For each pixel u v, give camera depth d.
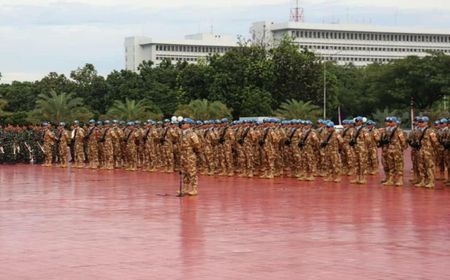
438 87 77.44
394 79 80.75
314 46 176.25
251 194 23.34
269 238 14.35
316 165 31.02
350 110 95.31
